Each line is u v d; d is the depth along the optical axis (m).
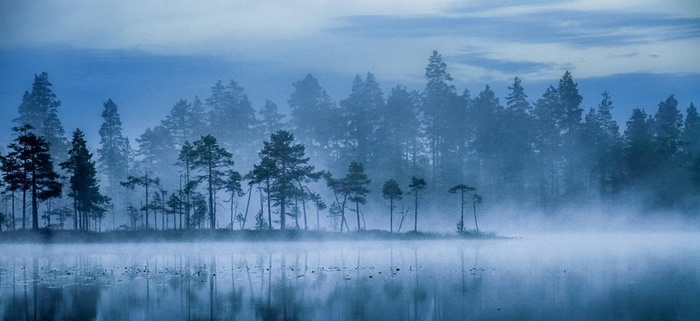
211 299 30.33
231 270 42.72
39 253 61.34
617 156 118.31
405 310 27.73
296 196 89.56
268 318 26.23
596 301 29.56
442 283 35.59
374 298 30.66
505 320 25.81
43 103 123.81
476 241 82.25
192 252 61.78
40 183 81.50
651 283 35.22
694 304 28.67
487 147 123.75
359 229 90.69
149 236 79.56
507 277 38.12
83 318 26.19
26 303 29.44
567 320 25.69
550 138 126.88
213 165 87.75
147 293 32.19
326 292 32.41
